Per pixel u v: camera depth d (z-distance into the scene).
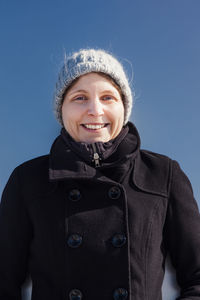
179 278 1.90
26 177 2.00
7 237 1.94
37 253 1.85
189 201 1.95
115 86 1.94
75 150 1.95
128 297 1.64
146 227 1.80
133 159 1.99
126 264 1.68
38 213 1.87
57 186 1.91
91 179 1.80
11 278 1.92
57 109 2.10
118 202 1.81
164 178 1.96
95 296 1.65
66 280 1.71
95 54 1.94
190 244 1.84
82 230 1.76
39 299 1.78
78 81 1.92
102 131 1.92
